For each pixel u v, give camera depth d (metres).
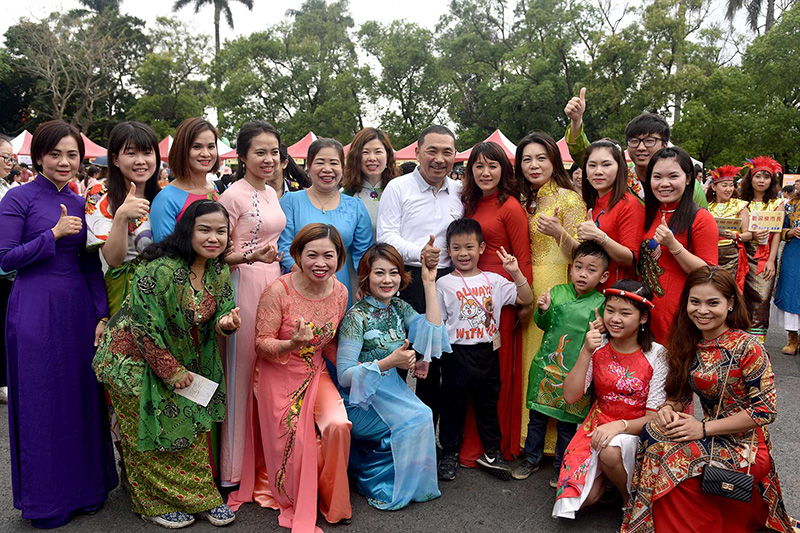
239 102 31.69
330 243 2.94
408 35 31.88
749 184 6.20
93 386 2.96
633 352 3.01
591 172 3.42
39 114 33.66
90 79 32.41
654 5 23.36
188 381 2.77
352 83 31.16
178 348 2.76
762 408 2.55
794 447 3.85
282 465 2.91
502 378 3.57
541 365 3.38
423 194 3.60
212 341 2.89
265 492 3.13
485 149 3.49
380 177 4.08
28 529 2.84
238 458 3.16
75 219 2.80
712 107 22.45
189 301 2.73
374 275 3.15
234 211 3.14
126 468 2.91
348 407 3.15
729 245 5.79
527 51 28.25
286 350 2.88
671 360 2.84
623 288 2.92
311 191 3.55
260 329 3.00
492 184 3.52
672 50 24.16
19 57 34.41
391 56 31.55
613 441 2.82
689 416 2.69
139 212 2.80
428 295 3.17
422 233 3.60
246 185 3.21
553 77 27.34
